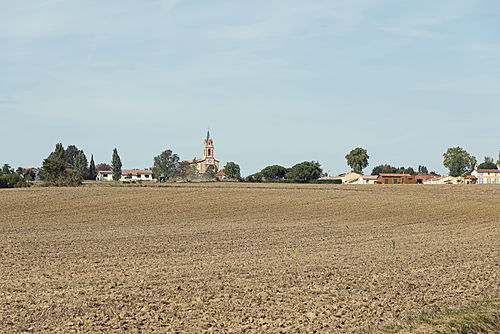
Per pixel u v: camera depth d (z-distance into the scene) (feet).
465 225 149.59
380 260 84.23
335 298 57.72
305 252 94.99
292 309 53.83
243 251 96.22
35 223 147.54
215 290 62.28
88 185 312.71
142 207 192.75
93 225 143.64
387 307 53.83
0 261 84.48
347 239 115.55
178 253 93.45
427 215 177.88
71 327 48.16
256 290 62.18
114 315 51.96
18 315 51.80
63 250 96.84
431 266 77.92
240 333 46.29
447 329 43.98
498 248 98.99
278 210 189.57
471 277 68.74
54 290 62.59
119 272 74.43
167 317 51.06
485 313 48.01
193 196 233.55
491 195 250.98
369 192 264.31
